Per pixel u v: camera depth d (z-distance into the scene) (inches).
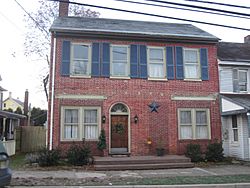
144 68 755.4
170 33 779.4
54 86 710.5
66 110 711.7
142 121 737.6
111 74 738.2
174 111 757.3
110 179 475.2
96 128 720.3
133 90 743.7
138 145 727.7
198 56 788.6
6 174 341.1
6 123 938.7
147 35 751.7
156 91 754.2
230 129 796.0
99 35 735.7
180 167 633.0
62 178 482.6
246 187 430.3
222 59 816.9
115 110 738.8
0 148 348.8
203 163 690.8
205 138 767.1
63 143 697.0
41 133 1018.1
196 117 772.0
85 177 500.1
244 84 845.2
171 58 773.3
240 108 707.4
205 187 423.5
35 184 425.4
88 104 719.7
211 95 783.7
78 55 730.8
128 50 753.6
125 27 799.1
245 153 735.1
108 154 708.7
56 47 722.2
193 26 908.0
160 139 739.4
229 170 589.9
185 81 772.6
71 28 720.3
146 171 588.7
